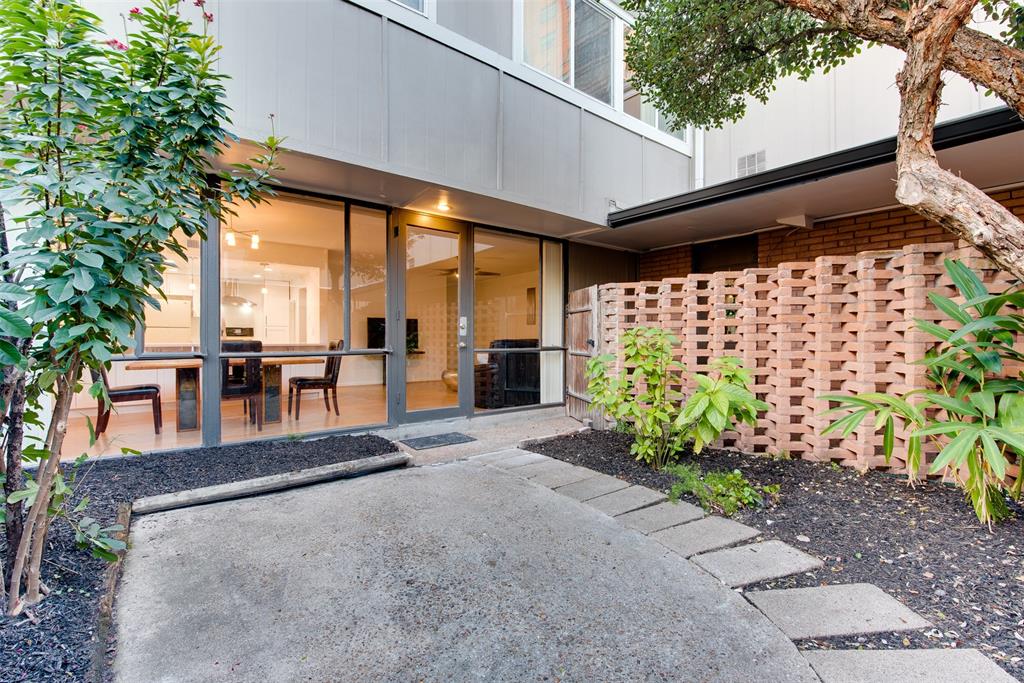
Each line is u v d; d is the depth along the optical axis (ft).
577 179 18.69
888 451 9.45
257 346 14.33
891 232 16.67
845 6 8.43
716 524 8.71
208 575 6.93
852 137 18.88
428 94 14.30
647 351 12.33
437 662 5.28
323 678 5.01
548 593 6.61
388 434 15.84
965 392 8.91
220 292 13.09
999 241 6.94
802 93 20.33
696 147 23.79
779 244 19.84
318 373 15.48
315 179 13.75
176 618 5.94
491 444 15.17
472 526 8.66
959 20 7.01
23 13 5.38
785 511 9.07
